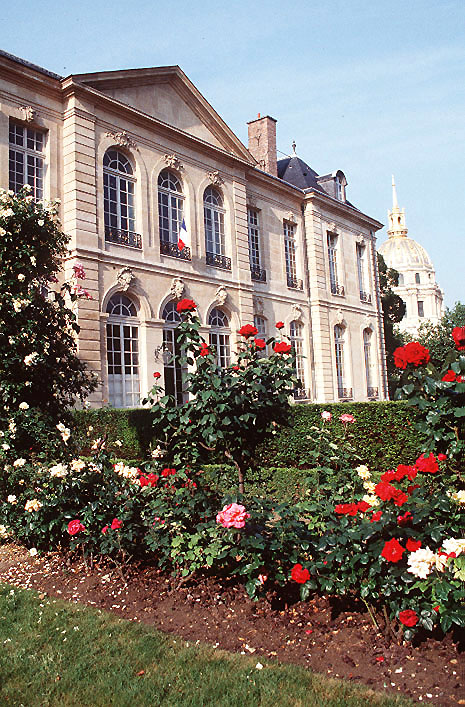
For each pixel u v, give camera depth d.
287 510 5.30
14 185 15.18
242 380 6.45
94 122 16.80
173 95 19.92
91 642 4.57
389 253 120.88
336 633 4.65
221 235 22.17
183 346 6.66
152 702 3.69
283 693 3.74
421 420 5.47
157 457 6.82
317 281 27.92
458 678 3.90
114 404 16.67
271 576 5.25
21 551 7.33
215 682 3.90
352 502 5.57
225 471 7.23
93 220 16.33
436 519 4.60
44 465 7.69
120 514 6.30
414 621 4.05
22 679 4.03
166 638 4.64
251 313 22.73
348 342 30.11
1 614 5.24
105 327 16.44
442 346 34.25
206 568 6.07
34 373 9.41
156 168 19.02
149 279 18.17
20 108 15.30
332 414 11.70
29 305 9.41
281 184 26.08
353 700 3.63
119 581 6.02
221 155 21.88
